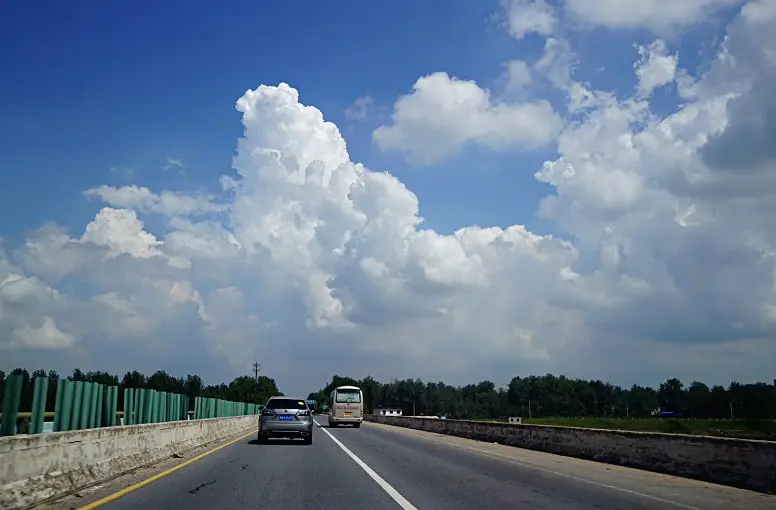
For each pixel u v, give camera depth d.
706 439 15.67
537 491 13.48
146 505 11.10
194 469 17.08
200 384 119.19
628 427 86.31
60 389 13.87
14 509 10.02
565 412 159.38
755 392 113.25
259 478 15.14
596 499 12.40
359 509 11.01
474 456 22.58
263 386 139.88
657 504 11.84
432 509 11.11
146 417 21.84
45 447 11.38
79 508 10.66
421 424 47.00
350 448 25.84
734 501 12.21
